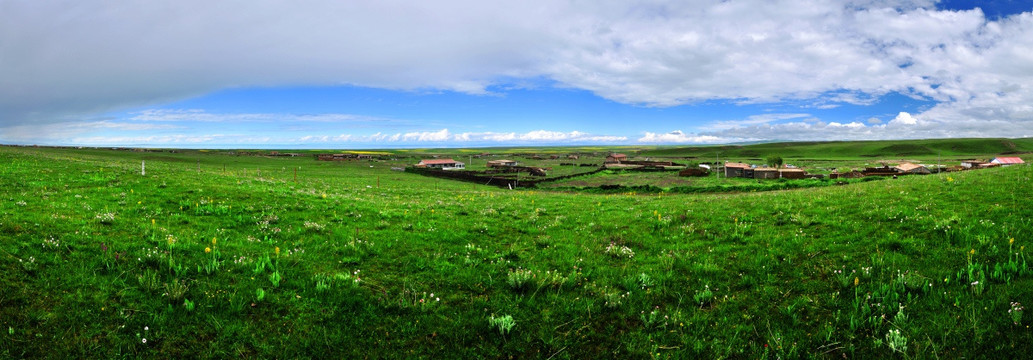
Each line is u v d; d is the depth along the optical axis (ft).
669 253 41.19
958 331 23.15
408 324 26.55
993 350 21.63
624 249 42.73
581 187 244.22
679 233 49.96
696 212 63.36
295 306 27.78
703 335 25.82
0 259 28.81
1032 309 23.76
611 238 49.39
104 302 25.99
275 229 48.93
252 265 33.78
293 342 24.34
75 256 31.89
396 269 36.32
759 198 76.59
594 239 48.47
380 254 40.14
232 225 50.01
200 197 68.64
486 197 111.04
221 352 23.20
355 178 277.85
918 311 25.72
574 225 57.67
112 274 29.55
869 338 24.03
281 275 32.50
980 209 47.03
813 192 83.25
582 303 29.76
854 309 26.73
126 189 74.69
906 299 27.32
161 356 22.62
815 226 48.55
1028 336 21.93
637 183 288.10
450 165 522.06
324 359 23.38
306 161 549.54
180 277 30.30
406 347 24.67
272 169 363.15
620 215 64.95
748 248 41.39
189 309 26.09
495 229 54.29
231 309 26.68
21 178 82.79
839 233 43.98
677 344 25.08
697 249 42.57
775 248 40.24
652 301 30.30
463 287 32.50
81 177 89.71
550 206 81.51
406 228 53.62
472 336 25.70
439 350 24.54
